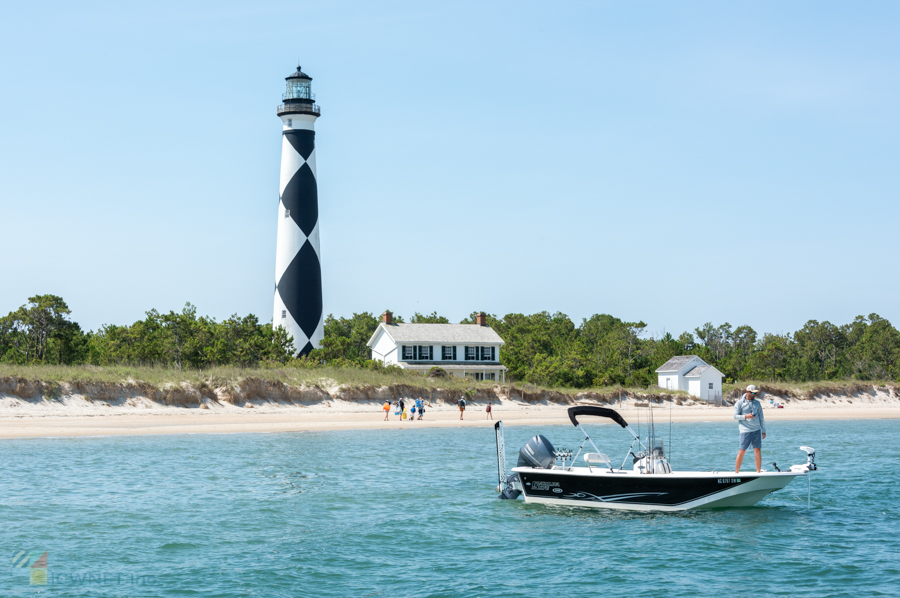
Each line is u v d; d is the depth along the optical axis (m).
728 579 16.23
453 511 22.20
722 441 42.00
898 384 86.19
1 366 48.62
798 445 40.56
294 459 32.44
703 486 21.14
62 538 18.92
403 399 60.09
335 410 55.72
